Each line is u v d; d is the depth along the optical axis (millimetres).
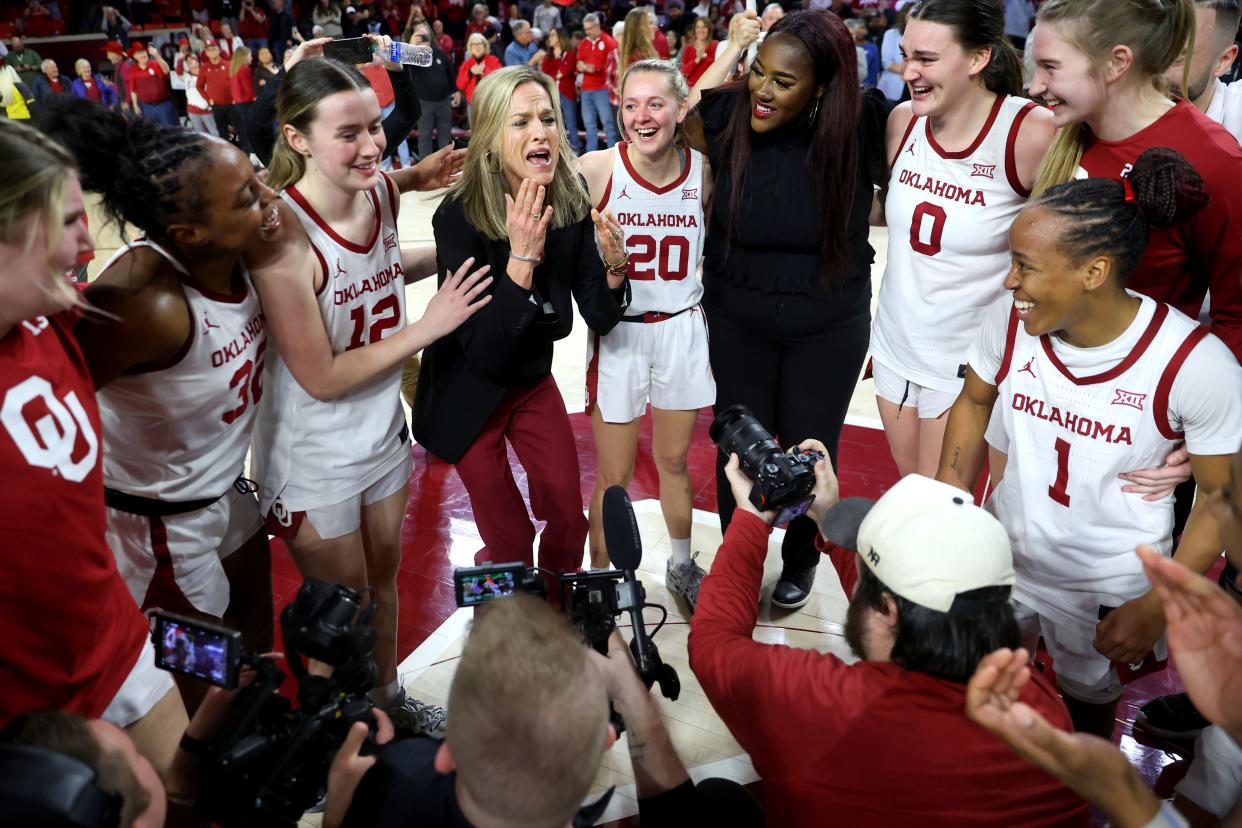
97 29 15484
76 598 1665
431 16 14875
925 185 2754
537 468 2768
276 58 14727
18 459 1525
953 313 2848
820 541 2002
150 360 1916
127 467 2057
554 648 1206
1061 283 1890
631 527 1875
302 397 2324
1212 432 1919
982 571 1430
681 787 1649
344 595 1555
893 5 12547
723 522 3346
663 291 3000
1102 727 2443
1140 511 2064
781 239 2898
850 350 3059
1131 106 2287
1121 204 1858
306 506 2416
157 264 1879
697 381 3072
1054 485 2139
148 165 1759
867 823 1444
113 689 1797
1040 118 2582
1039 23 2293
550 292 2660
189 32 14250
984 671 1234
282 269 2090
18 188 1378
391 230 2434
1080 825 1441
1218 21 2859
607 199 2928
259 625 2604
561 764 1167
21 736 1138
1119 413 1994
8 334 1548
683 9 13695
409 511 3910
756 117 2758
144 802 1171
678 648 3098
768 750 1521
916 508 1496
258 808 1412
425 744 1410
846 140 2744
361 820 1352
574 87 10914
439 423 2678
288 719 1475
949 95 2588
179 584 2215
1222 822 1681
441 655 3113
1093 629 2219
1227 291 2281
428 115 10320
